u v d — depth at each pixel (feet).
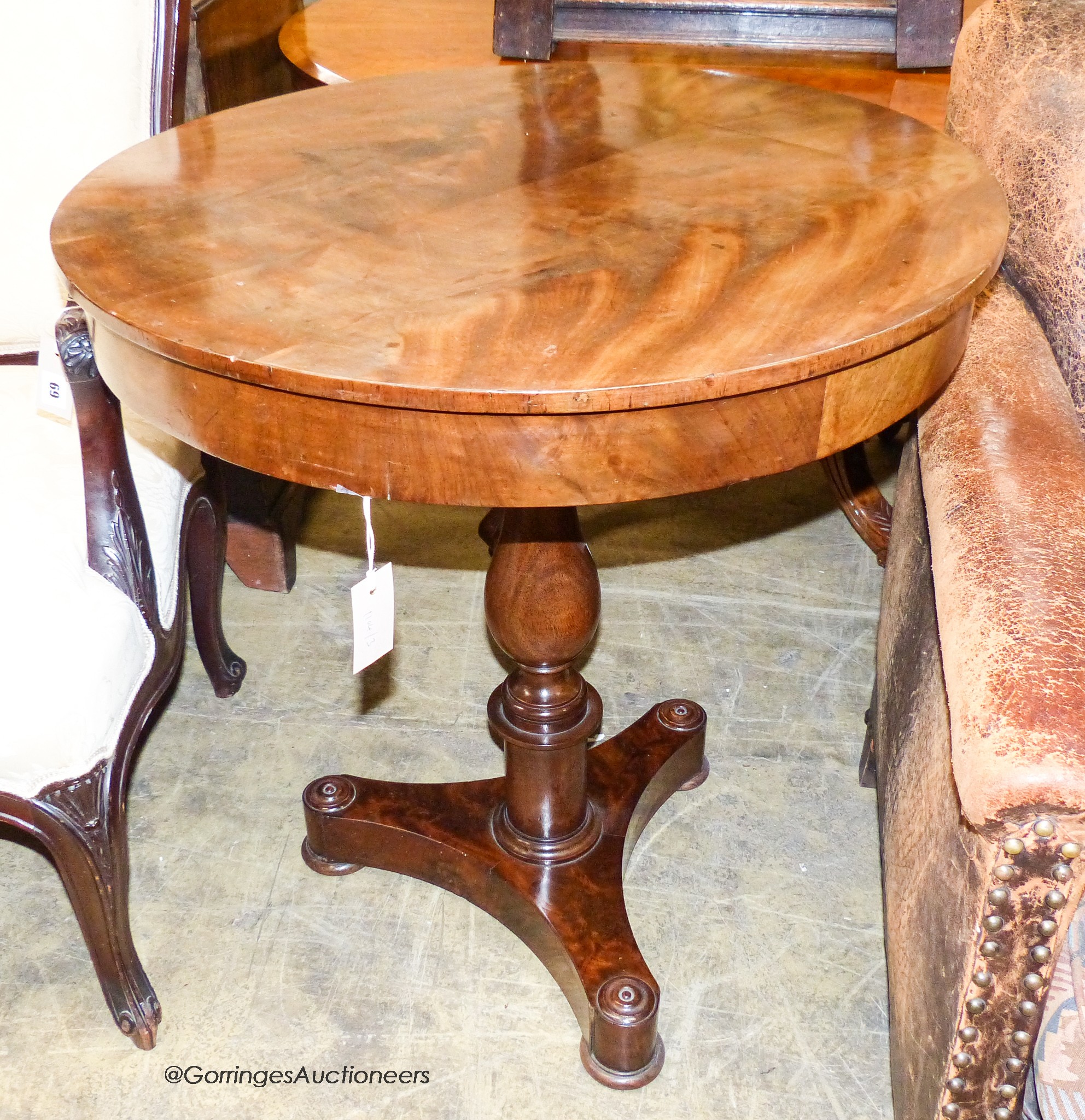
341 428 2.48
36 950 4.22
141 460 4.02
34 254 4.19
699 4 5.53
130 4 4.06
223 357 2.43
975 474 2.96
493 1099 3.72
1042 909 2.36
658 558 6.27
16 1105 3.70
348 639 5.72
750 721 5.20
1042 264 3.65
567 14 5.57
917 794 3.09
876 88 5.13
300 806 4.79
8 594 3.24
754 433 2.52
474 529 6.54
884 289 2.68
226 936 4.25
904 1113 3.10
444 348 2.45
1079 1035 2.77
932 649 3.16
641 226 3.06
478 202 3.24
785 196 3.25
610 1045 3.69
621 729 5.11
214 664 5.19
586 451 2.43
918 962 2.90
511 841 4.19
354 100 4.13
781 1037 3.90
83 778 3.33
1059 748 2.18
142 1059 3.84
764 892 4.40
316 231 3.05
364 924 4.31
